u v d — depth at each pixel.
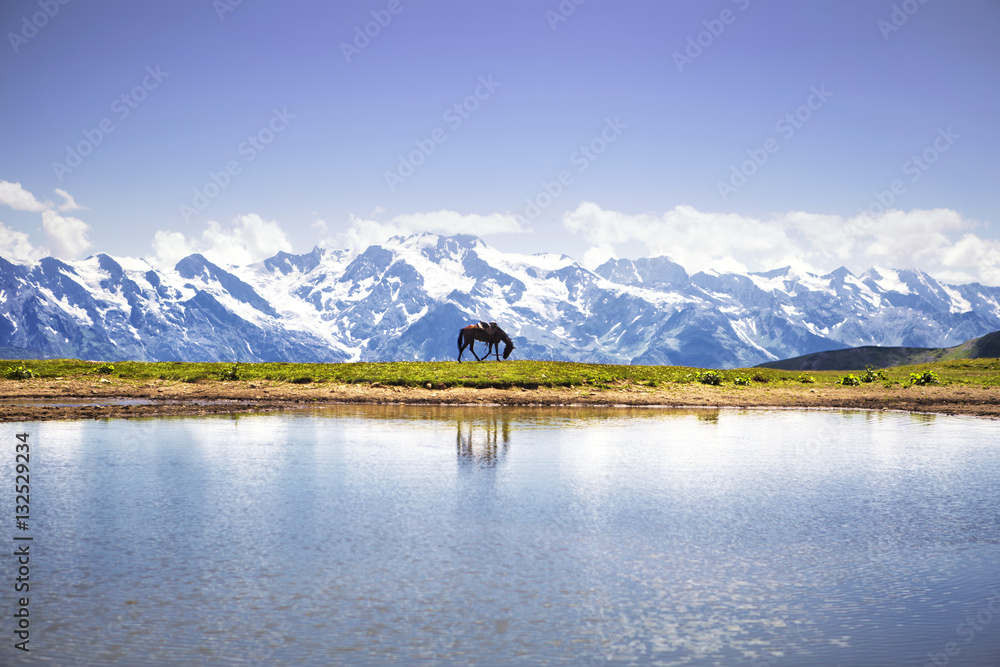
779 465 22.22
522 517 15.77
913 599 11.56
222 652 9.45
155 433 27.30
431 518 15.59
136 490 17.78
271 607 10.84
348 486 18.48
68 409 33.91
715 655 9.57
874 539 14.55
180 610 10.70
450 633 10.06
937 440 28.17
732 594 11.67
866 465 22.39
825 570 12.79
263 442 25.45
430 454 23.30
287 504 16.59
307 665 9.16
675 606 11.14
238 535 14.20
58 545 13.47
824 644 9.92
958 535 14.87
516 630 10.20
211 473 19.89
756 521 15.73
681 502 17.31
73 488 17.94
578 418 34.44
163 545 13.55
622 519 15.73
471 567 12.62
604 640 9.93
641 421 33.66
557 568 12.66
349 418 33.09
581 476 20.16
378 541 13.95
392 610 10.79
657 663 9.28
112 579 11.85
